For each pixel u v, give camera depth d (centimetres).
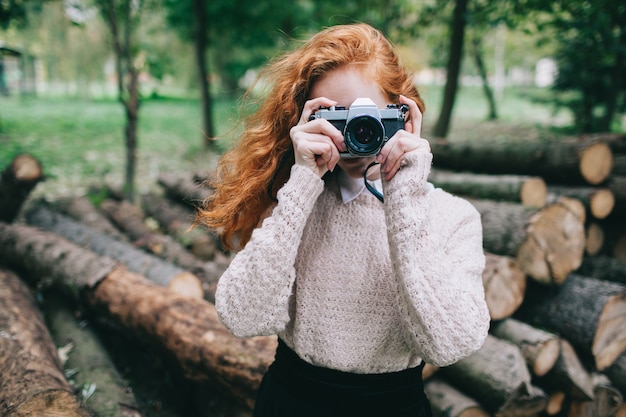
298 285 109
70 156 857
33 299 285
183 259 341
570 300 241
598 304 230
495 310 226
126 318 246
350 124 97
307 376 109
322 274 106
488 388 197
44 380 178
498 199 321
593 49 599
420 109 117
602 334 227
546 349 217
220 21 920
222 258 364
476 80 2812
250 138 124
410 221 95
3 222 358
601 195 306
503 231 257
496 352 207
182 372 217
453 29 582
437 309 91
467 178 346
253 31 962
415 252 94
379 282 104
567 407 233
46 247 296
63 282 275
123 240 404
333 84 107
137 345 270
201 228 378
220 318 104
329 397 107
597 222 320
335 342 104
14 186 367
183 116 1606
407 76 115
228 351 198
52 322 280
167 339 222
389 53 112
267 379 123
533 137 909
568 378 217
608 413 233
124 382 232
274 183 127
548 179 341
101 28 1348
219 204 129
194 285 297
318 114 102
